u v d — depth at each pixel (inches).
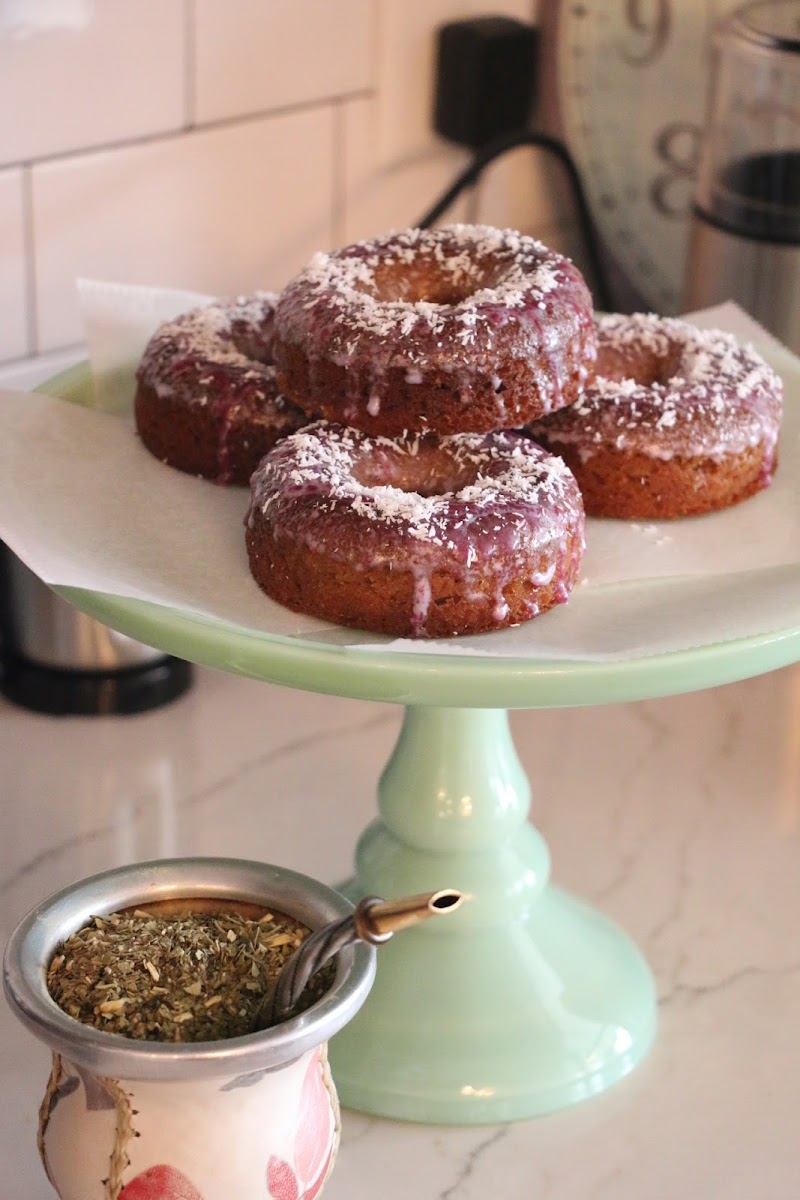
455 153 40.3
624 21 39.7
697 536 28.9
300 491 27.0
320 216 39.0
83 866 32.3
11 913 31.3
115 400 31.7
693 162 41.1
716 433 29.1
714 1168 28.1
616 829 33.7
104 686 36.2
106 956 25.1
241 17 36.4
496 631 26.8
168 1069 23.8
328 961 25.3
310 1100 25.3
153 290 32.6
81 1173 25.0
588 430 29.1
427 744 29.3
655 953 31.2
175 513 28.9
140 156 36.3
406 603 26.6
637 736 36.1
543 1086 28.7
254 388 29.4
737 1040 29.9
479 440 28.5
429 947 29.5
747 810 34.3
